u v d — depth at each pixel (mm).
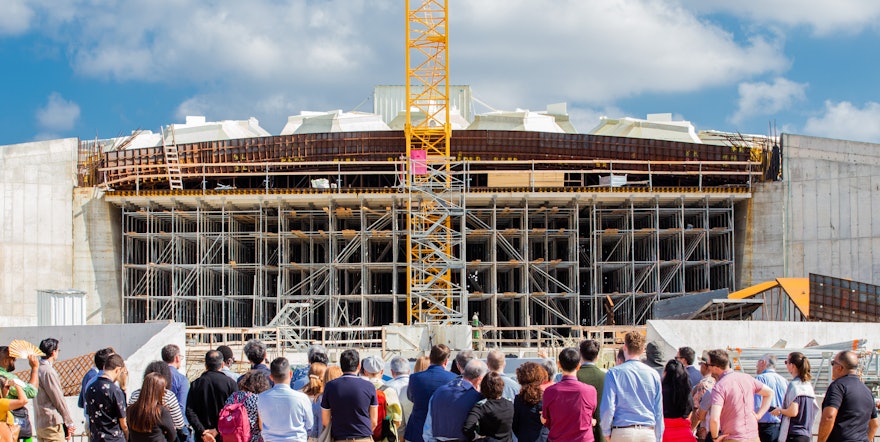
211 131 78812
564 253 79062
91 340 36219
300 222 75812
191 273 66375
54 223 66312
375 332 66625
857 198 64438
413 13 73438
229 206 67812
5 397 16438
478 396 14430
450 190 64938
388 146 69875
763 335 38406
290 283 75312
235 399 15078
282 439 14617
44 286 65500
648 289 71500
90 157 68125
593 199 66125
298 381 18125
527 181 65938
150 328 35938
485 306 79438
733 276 66875
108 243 66938
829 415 15062
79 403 18719
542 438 14383
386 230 71125
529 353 47812
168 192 65625
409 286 64375
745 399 15375
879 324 39062
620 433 14250
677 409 15508
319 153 69125
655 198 66062
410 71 72562
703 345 37875
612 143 68688
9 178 65188
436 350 15945
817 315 50719
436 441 14438
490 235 70188
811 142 66438
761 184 67188
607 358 42562
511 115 78250
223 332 43250
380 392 16062
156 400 14102
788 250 66250
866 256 63688
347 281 71875
